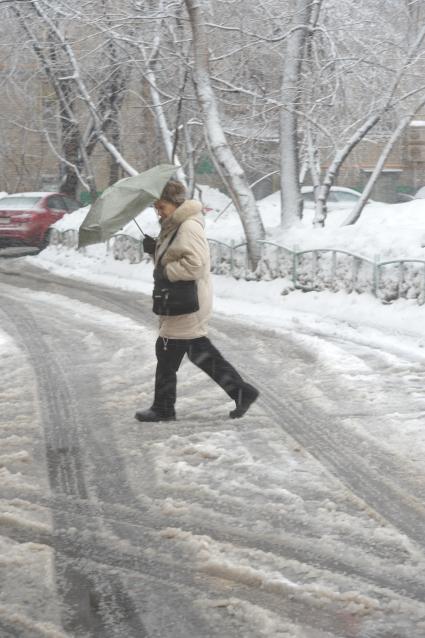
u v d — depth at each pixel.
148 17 24.09
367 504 7.70
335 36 24.12
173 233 9.72
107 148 28.14
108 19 25.06
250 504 7.70
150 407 10.68
